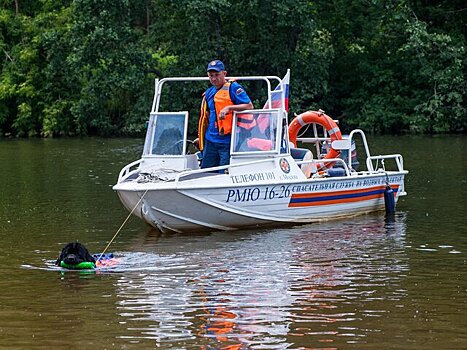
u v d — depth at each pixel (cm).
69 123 3981
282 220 1480
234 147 1453
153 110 1533
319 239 1359
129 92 3947
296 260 1204
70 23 3972
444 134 3656
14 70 4069
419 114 3772
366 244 1315
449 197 1764
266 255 1238
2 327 905
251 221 1450
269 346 845
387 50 4016
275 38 3706
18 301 998
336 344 849
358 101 3938
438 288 1052
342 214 1563
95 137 3778
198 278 1099
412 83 3922
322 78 3788
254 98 3775
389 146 3003
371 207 1617
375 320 925
